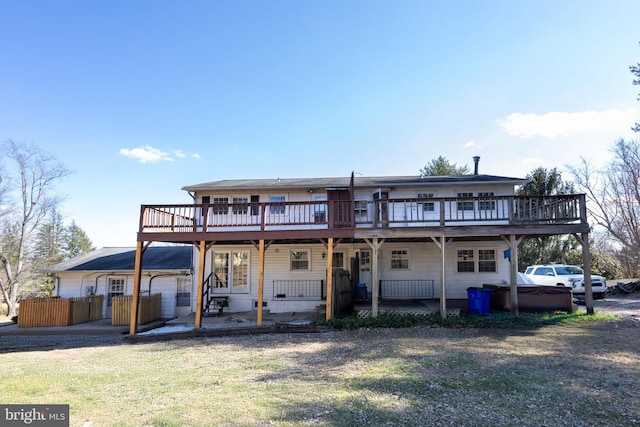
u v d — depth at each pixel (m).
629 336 8.98
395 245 15.46
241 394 5.32
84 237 44.25
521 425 4.05
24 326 13.59
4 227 25.86
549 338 9.02
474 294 12.23
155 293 15.89
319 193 15.81
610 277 25.12
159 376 6.55
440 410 4.52
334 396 5.12
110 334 12.49
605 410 4.45
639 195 23.12
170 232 11.84
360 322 11.08
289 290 15.56
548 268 18.41
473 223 14.64
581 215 11.54
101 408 4.83
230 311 15.38
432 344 8.62
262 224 11.80
